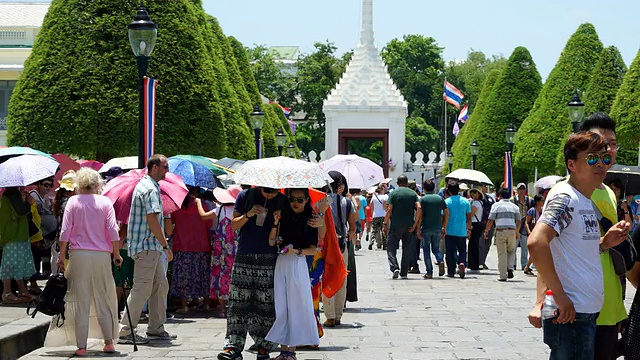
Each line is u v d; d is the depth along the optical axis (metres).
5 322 13.62
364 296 19.53
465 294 19.97
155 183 12.50
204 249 15.81
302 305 10.69
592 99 40.41
